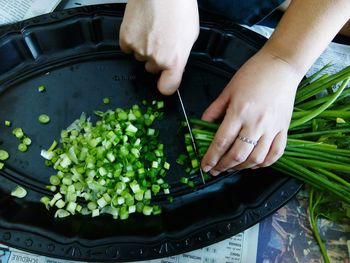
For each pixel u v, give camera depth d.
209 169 0.28
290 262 0.29
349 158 0.29
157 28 0.27
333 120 0.31
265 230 0.30
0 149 0.30
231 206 0.29
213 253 0.29
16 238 0.26
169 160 0.31
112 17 0.33
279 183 0.30
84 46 0.34
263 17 0.36
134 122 0.31
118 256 0.26
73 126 0.31
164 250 0.26
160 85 0.30
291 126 0.29
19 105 0.31
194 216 0.28
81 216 0.29
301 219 0.31
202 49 0.34
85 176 0.30
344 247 0.30
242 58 0.34
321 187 0.29
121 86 0.33
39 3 0.35
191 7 0.28
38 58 0.33
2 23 0.34
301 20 0.25
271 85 0.26
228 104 0.27
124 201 0.29
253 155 0.26
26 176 0.29
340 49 0.37
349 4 0.24
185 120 0.31
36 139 0.31
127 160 0.30
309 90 0.31
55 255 0.26
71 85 0.32
